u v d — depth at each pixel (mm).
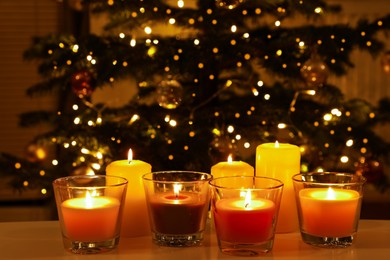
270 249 904
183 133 2127
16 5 3154
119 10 2168
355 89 3076
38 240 960
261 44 2164
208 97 2285
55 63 2219
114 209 899
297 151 999
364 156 2338
